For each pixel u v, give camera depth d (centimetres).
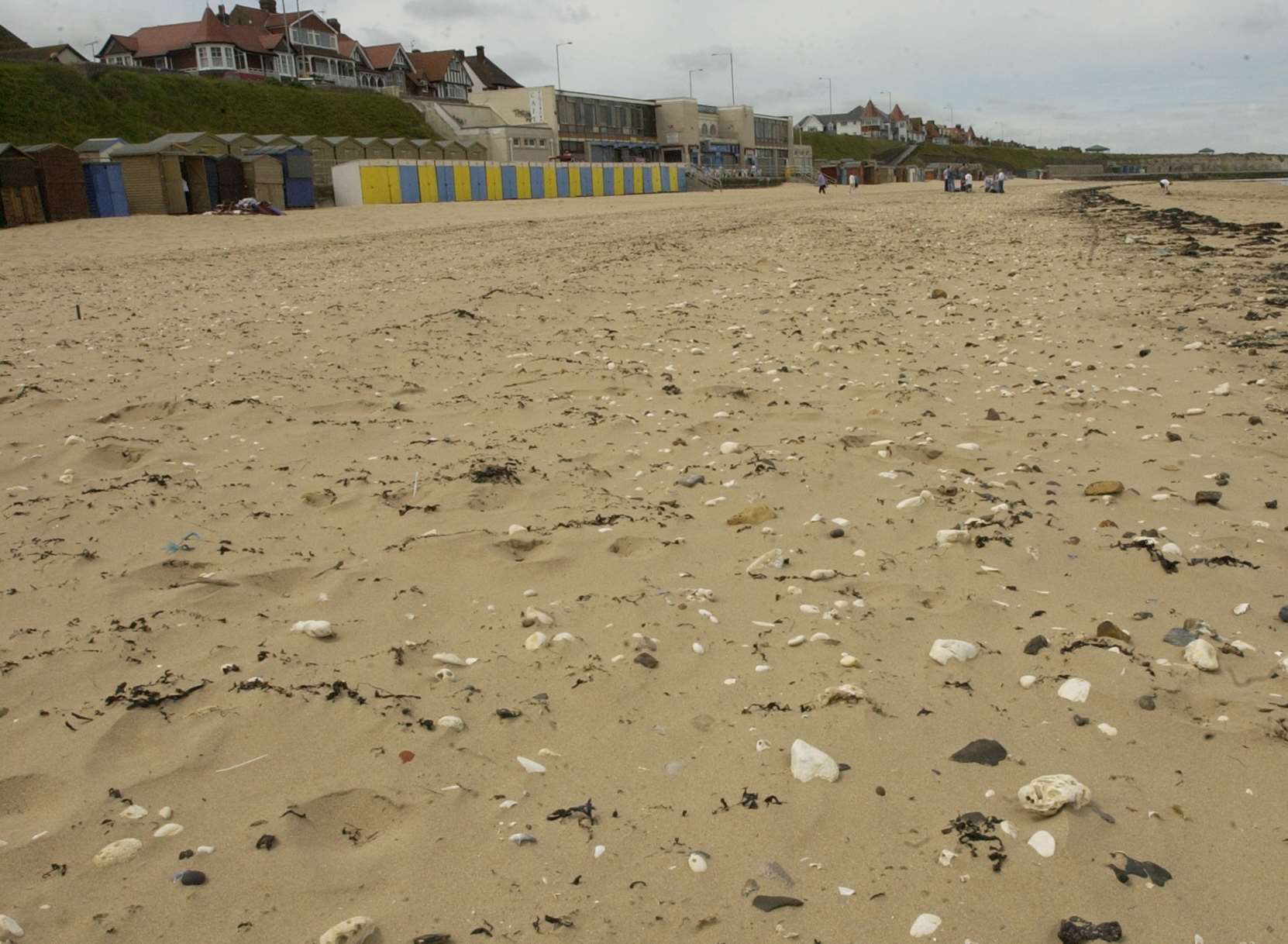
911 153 16325
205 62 8600
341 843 363
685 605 540
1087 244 2433
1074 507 691
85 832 360
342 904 329
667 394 1022
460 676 470
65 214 4050
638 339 1295
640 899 330
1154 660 475
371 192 5669
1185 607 538
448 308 1444
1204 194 5138
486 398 1011
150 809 374
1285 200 4347
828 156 14800
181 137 4725
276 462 804
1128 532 640
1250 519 663
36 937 311
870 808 371
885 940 311
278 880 338
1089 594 554
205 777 394
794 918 321
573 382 1070
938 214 3847
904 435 866
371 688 456
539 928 318
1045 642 491
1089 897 325
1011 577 576
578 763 406
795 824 364
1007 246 2431
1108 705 436
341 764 402
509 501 716
